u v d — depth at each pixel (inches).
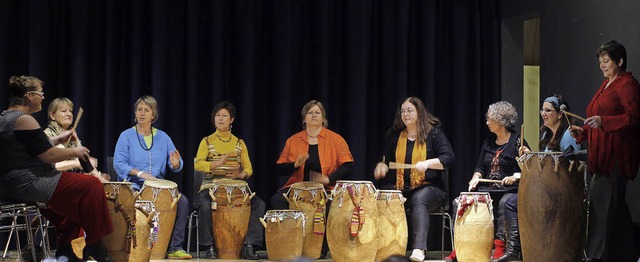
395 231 268.2
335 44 331.6
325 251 293.4
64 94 316.5
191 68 319.9
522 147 254.5
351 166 303.6
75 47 312.3
